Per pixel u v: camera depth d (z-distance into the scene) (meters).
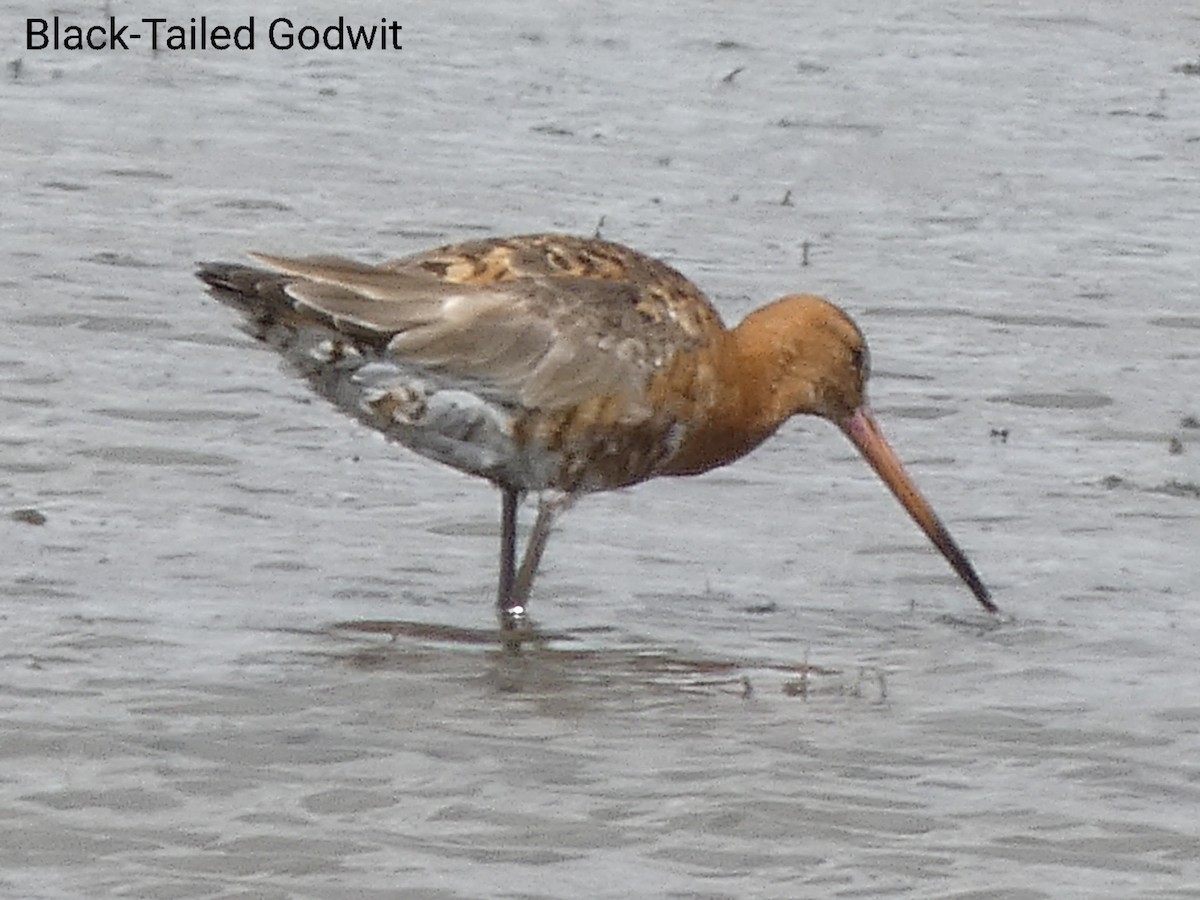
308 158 22.30
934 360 18.73
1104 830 11.56
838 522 15.85
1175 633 14.15
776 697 13.00
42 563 14.20
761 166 22.92
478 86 24.67
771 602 14.51
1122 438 17.41
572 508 14.59
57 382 17.03
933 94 25.02
